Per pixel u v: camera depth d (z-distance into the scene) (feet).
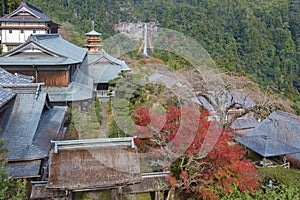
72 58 62.64
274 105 41.16
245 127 50.75
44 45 63.82
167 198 26.94
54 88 57.98
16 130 30.68
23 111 33.32
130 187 26.18
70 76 61.93
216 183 26.02
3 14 129.90
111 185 23.34
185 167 27.17
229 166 24.94
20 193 19.70
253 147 48.19
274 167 33.35
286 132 46.60
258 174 30.12
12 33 107.14
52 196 24.97
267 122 49.26
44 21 107.34
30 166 27.48
